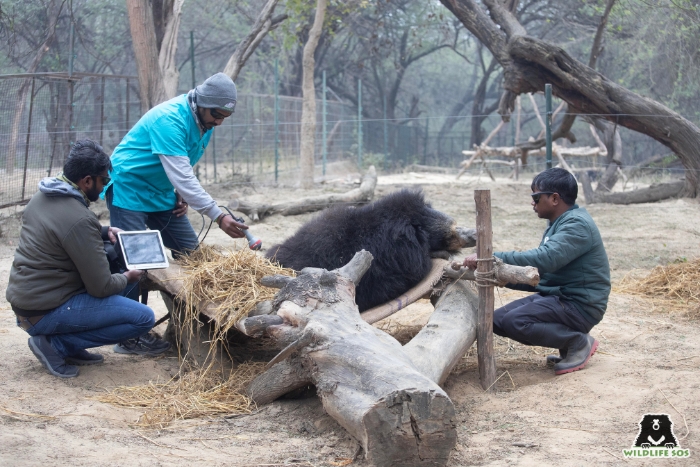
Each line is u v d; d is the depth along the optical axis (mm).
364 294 4801
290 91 27688
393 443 2963
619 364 4523
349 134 26188
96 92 13617
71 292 4297
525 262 4336
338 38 28891
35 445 3211
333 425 3592
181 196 5047
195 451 3291
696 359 4637
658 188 12430
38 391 4008
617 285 7102
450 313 4355
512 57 12242
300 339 3514
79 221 4121
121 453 3205
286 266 4906
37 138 11367
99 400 3980
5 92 10820
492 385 4277
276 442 3438
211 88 4793
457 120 36625
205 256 4949
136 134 4961
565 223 4492
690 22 17844
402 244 4859
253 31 13789
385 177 19594
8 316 5914
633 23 20312
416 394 2973
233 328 4777
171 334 5234
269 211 10930
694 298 6359
